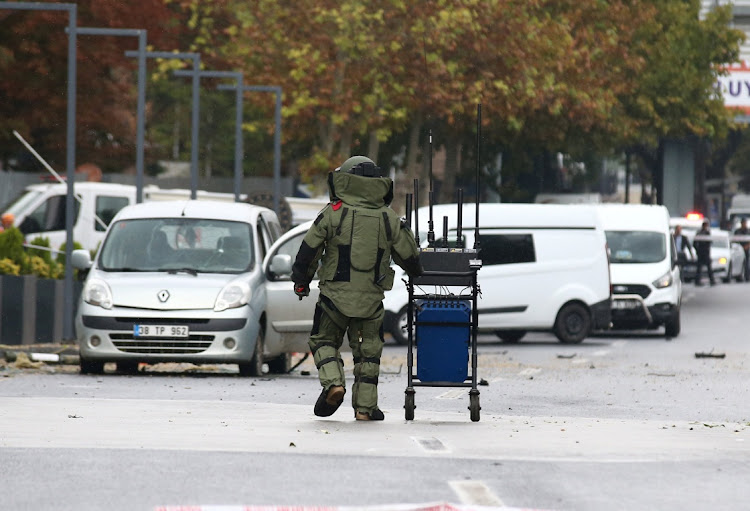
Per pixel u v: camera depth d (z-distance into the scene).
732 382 53.75
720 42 162.12
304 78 131.88
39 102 128.50
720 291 147.38
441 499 22.72
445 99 130.75
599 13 146.00
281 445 29.17
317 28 131.38
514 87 133.50
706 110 161.62
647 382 53.44
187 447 28.72
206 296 51.34
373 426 33.06
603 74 146.75
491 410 41.03
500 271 80.12
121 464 26.30
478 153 34.38
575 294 81.06
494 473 25.62
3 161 135.00
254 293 52.44
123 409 36.91
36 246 79.38
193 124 108.25
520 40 133.75
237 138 114.31
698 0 162.88
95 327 50.97
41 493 23.14
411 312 34.50
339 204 33.31
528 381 53.38
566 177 162.00
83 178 123.25
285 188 171.75
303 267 33.34
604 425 34.88
